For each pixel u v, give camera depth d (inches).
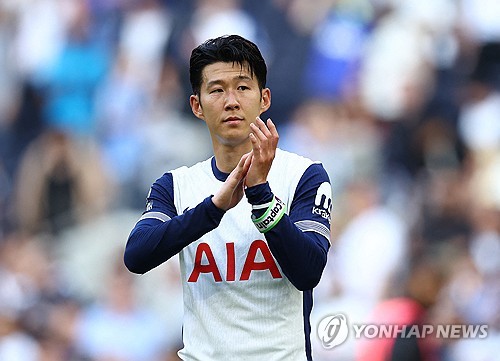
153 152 1565.0
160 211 597.6
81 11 1718.8
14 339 1337.4
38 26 1736.0
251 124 552.4
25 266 1435.8
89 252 1453.0
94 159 1583.4
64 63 1691.7
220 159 601.0
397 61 1595.7
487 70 1612.9
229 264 589.6
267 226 551.8
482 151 1531.7
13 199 1606.8
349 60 1615.4
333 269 1307.8
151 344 1323.8
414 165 1528.1
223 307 591.2
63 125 1638.8
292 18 1643.7
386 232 1364.4
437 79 1603.1
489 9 1630.2
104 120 1642.5
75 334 1342.3
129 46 1680.6
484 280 1240.2
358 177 1478.8
